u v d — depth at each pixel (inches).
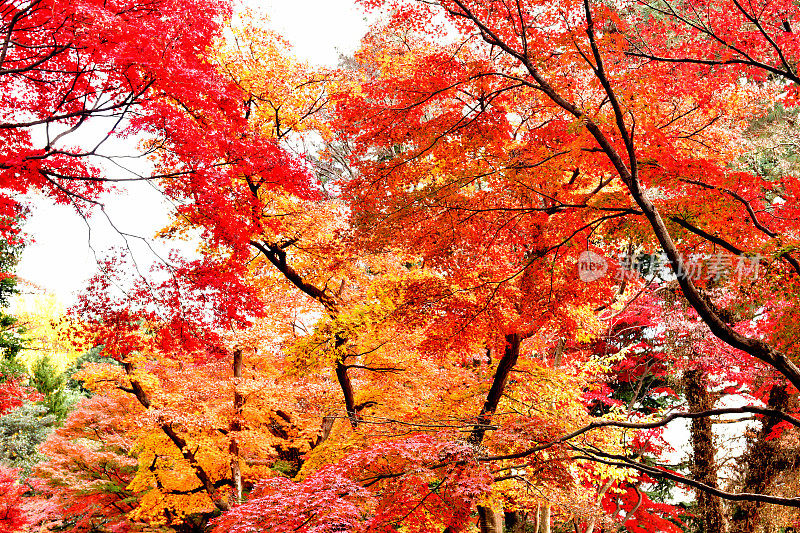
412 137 271.7
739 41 241.9
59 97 236.7
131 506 582.6
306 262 399.5
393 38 304.8
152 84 217.5
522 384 343.3
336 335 389.1
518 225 274.8
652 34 251.3
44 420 816.3
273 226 313.1
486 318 289.7
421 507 211.9
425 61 263.9
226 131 257.4
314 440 505.7
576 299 279.3
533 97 281.0
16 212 237.5
